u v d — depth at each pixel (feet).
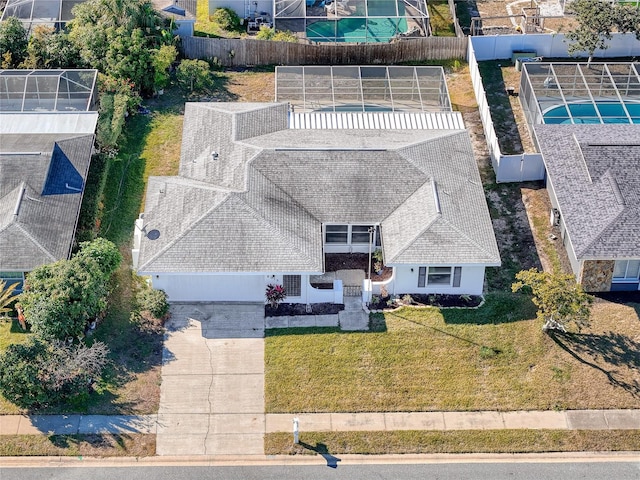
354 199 154.20
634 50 200.54
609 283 150.30
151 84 188.65
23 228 148.05
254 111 171.73
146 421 133.39
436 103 180.96
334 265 155.74
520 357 141.38
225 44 196.95
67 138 166.20
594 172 155.84
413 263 144.46
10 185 155.63
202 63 190.90
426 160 159.94
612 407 135.54
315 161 157.79
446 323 145.89
